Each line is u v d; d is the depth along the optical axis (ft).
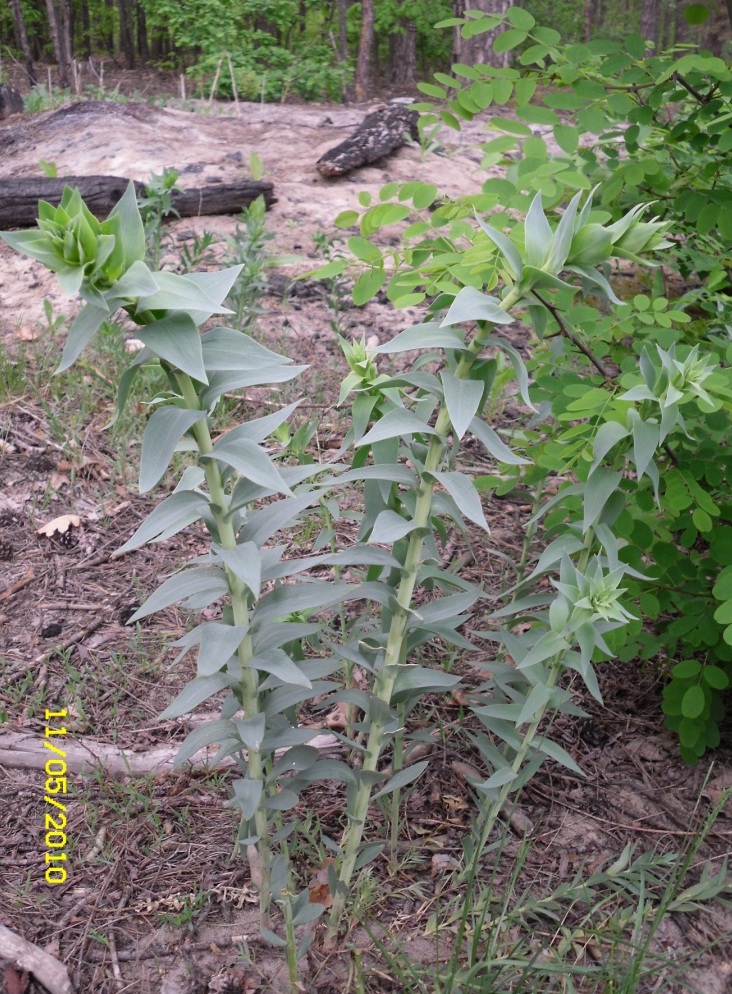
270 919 8.05
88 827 8.95
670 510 9.53
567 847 9.09
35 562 12.71
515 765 7.63
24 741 9.82
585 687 11.27
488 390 6.03
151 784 9.32
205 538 13.48
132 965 7.70
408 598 6.70
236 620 6.17
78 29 92.99
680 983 7.53
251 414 15.76
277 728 6.79
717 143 10.51
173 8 64.13
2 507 13.52
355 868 8.25
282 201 24.09
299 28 80.84
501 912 7.97
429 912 8.26
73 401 15.85
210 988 7.51
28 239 4.36
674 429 7.59
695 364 6.44
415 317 19.31
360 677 10.84
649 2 65.57
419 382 6.31
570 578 6.77
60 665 11.03
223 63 59.72
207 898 8.26
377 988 7.57
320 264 20.74
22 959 7.48
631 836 9.29
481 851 7.77
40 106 38.86
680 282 19.27
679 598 9.63
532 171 8.71
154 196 16.67
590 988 7.62
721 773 10.10
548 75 9.68
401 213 8.57
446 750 10.03
